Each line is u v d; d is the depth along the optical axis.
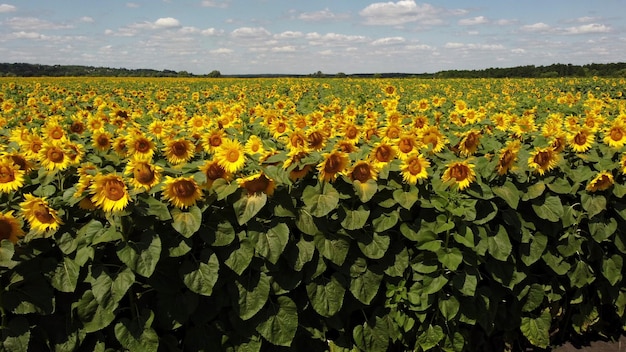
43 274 3.62
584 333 5.72
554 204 4.81
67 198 3.72
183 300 3.91
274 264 4.04
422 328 4.61
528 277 5.05
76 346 3.77
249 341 4.14
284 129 6.45
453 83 37.78
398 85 33.00
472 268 4.41
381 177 4.36
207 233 3.86
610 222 5.04
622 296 5.45
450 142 5.57
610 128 5.61
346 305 4.48
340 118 7.36
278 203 4.04
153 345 3.75
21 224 3.55
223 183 4.00
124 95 19.94
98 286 3.60
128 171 3.85
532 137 6.28
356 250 4.33
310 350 4.56
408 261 4.45
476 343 5.11
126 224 3.66
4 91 21.06
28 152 5.17
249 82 41.34
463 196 4.32
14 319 3.55
